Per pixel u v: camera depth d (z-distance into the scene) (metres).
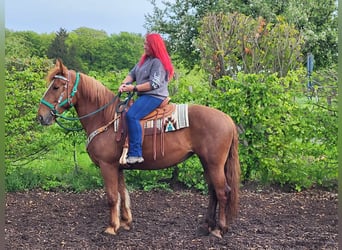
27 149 8.12
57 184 8.03
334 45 17.36
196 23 17.95
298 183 7.96
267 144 7.85
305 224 6.23
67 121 7.92
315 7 17.17
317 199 7.47
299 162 7.84
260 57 11.49
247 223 6.26
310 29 16.61
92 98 5.68
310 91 7.80
